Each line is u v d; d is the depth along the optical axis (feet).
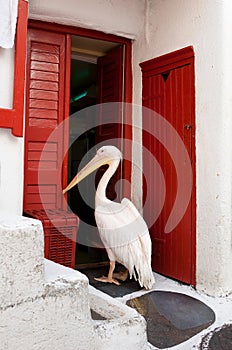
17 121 7.20
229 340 7.47
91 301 7.88
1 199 7.11
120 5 12.34
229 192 9.66
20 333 5.50
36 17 11.16
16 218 6.18
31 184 11.40
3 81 7.22
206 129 9.94
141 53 12.67
